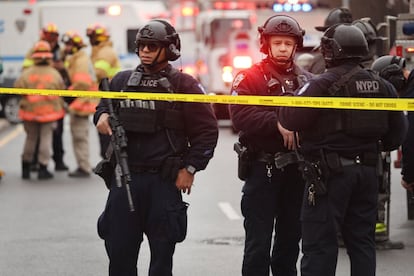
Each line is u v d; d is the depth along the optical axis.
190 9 104.56
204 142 28.28
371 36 35.97
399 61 36.03
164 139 28.06
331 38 27.33
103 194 55.75
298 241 31.08
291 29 29.89
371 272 27.50
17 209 50.62
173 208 28.00
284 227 30.91
